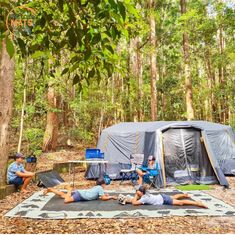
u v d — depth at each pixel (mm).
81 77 2121
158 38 28156
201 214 5781
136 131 10945
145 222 5332
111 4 1567
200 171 9906
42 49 1947
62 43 1943
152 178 9094
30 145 15453
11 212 5953
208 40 23312
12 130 19547
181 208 6305
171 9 28453
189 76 18562
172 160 9859
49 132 17625
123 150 10922
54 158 15469
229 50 22859
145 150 10258
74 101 18641
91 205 6543
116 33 1786
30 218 5574
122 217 5594
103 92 19484
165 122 11266
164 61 33469
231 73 25531
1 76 7809
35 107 15234
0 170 7793
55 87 15609
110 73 2094
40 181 8953
